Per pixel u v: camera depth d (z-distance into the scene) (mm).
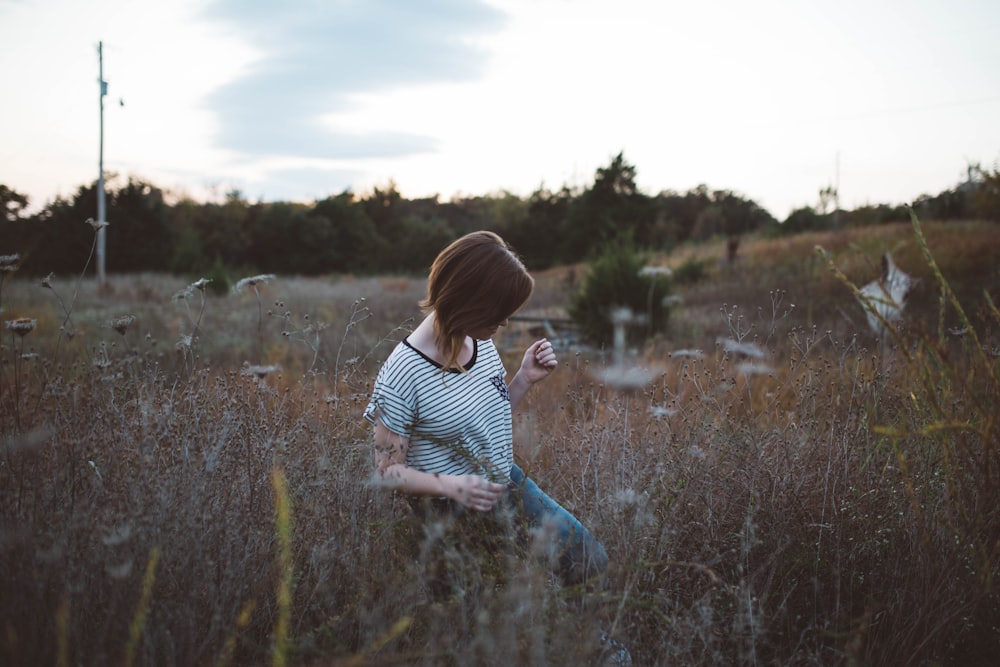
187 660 1580
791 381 3189
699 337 10328
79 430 2162
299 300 18594
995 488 1981
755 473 2314
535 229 59219
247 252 59312
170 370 3496
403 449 2135
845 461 2404
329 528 1989
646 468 2352
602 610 1698
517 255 2162
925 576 2076
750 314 9531
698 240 48281
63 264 35031
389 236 69938
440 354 2160
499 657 1532
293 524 2018
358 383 2896
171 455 2113
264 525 1995
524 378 2535
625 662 1734
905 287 4133
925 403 2371
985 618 2043
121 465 2029
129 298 20172
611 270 12203
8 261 2742
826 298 12297
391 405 2094
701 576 2096
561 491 2678
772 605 2158
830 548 2268
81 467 2020
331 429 2570
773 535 2221
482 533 1995
